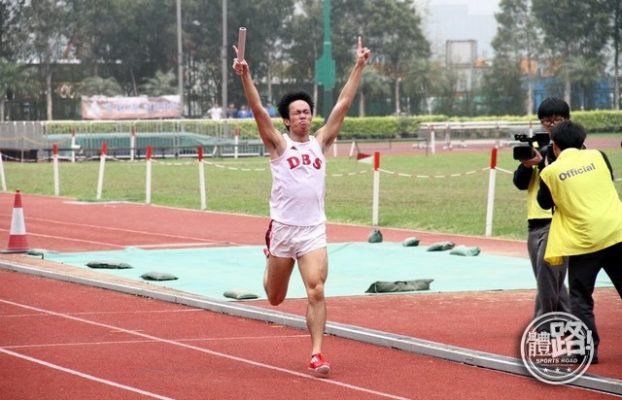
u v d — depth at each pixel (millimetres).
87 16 85375
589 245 9703
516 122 65438
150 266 17047
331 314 12836
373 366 10164
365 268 16781
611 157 46375
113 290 14812
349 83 10484
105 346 11125
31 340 11422
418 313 12852
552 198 9891
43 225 23609
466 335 11461
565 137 9992
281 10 89375
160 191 32594
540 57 90500
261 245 19906
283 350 10906
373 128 71375
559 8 87438
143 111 66250
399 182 34688
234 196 30547
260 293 14344
